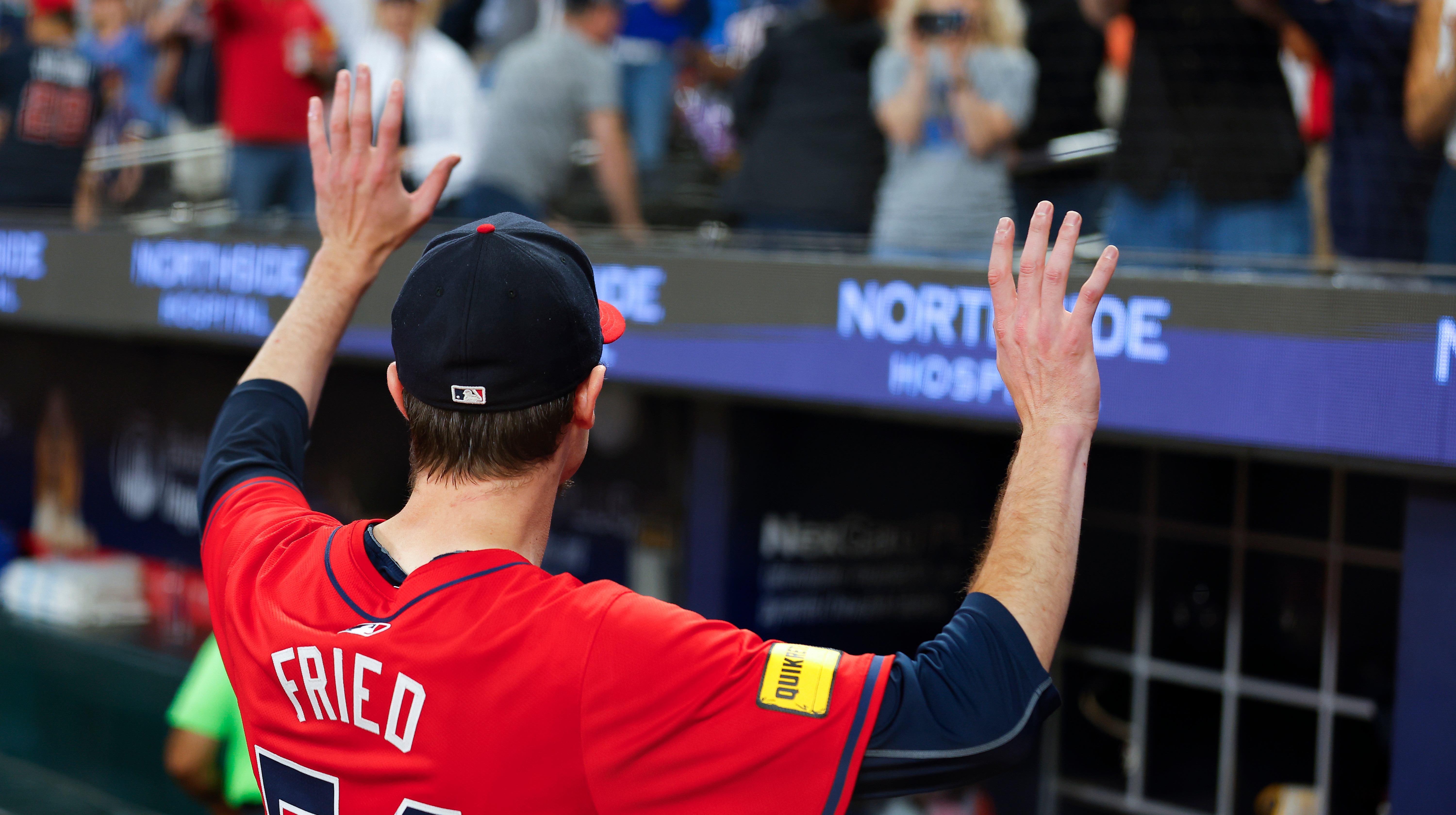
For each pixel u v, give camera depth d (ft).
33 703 20.42
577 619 4.15
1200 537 15.49
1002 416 10.84
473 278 4.37
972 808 15.72
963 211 12.95
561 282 4.42
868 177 14.01
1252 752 15.06
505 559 4.37
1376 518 14.15
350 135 5.81
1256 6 11.30
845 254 13.48
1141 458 15.85
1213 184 11.75
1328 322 9.28
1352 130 11.12
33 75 20.26
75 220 19.19
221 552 5.04
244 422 5.50
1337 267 10.51
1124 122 12.25
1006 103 12.82
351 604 4.49
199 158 19.67
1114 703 16.10
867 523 15.90
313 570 4.66
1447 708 9.62
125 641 19.92
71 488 24.02
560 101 15.23
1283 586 14.89
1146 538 15.87
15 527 25.05
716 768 3.96
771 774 3.94
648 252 13.42
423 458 4.58
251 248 16.03
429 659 4.21
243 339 16.20
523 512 4.54
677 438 16.14
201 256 16.63
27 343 24.77
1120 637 16.10
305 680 4.45
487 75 20.01
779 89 14.28
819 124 13.93
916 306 11.38
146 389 22.49
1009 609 4.04
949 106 12.92
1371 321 9.07
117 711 18.90
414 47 17.58
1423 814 9.75
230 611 4.79
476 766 4.12
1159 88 11.94
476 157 16.48
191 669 17.98
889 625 16.07
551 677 4.08
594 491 17.08
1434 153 10.89
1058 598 4.09
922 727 3.89
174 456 21.94
